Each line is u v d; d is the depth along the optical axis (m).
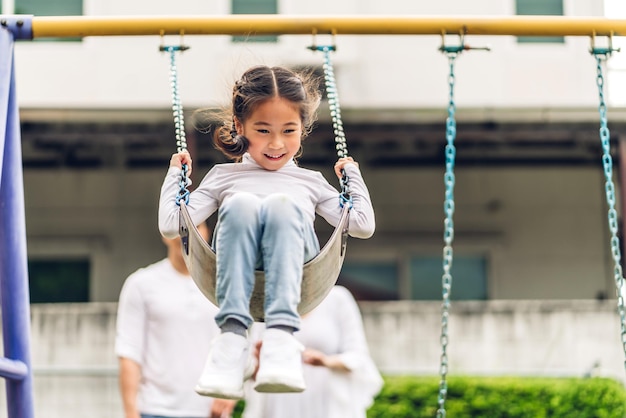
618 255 4.99
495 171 15.25
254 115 4.46
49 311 11.00
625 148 13.30
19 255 5.31
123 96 14.18
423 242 15.02
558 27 5.29
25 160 14.90
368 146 14.41
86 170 15.02
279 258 4.25
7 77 5.18
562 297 15.12
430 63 14.44
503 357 11.52
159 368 6.34
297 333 6.43
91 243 14.95
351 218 4.54
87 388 10.48
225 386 4.17
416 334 11.51
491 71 14.49
